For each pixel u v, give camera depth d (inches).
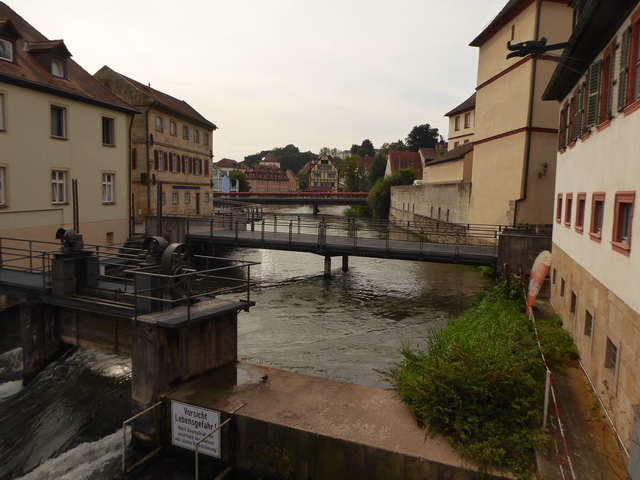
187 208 1504.7
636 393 224.8
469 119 1823.3
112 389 406.0
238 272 960.9
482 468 217.5
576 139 433.7
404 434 246.7
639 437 196.9
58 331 445.1
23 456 315.9
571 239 441.7
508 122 936.9
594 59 382.0
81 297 416.2
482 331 404.2
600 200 327.6
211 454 277.0
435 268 1015.6
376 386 410.9
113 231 906.7
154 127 1254.3
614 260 278.8
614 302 274.8
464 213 1174.3
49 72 774.5
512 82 923.4
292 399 289.3
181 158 1446.9
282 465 258.5
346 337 548.1
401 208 1993.1
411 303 706.8
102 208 873.5
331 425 255.6
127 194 946.1
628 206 271.7
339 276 922.7
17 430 347.6
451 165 1466.5
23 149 697.0
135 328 298.2
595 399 297.0
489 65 1028.5
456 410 251.0
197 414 278.5
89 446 316.2
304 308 678.5
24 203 701.3
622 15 288.7
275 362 469.7
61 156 768.9
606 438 249.1
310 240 890.7
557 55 849.5
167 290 340.8
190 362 317.4
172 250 338.6
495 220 991.6
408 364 313.6
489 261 725.3
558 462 224.4
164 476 274.8
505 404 255.3
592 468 221.3
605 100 334.0
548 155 879.1
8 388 414.3
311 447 249.1
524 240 696.4
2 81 655.8
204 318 313.4
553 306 543.8
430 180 1722.4
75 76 866.8
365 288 813.9
